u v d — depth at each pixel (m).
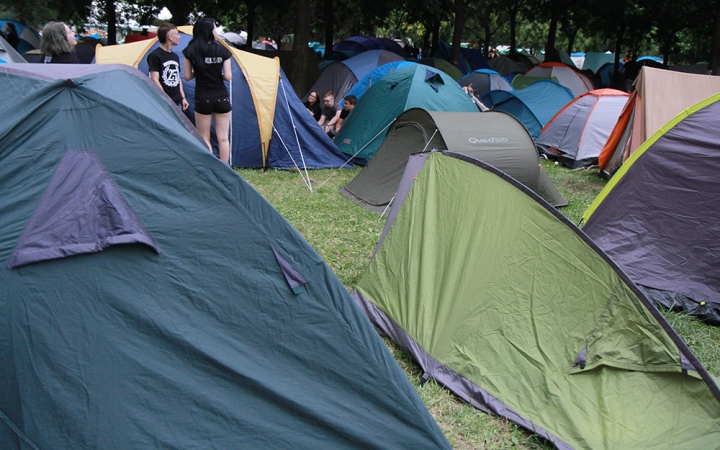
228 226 2.54
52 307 2.36
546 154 11.24
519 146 6.65
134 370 2.39
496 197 3.62
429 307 3.63
